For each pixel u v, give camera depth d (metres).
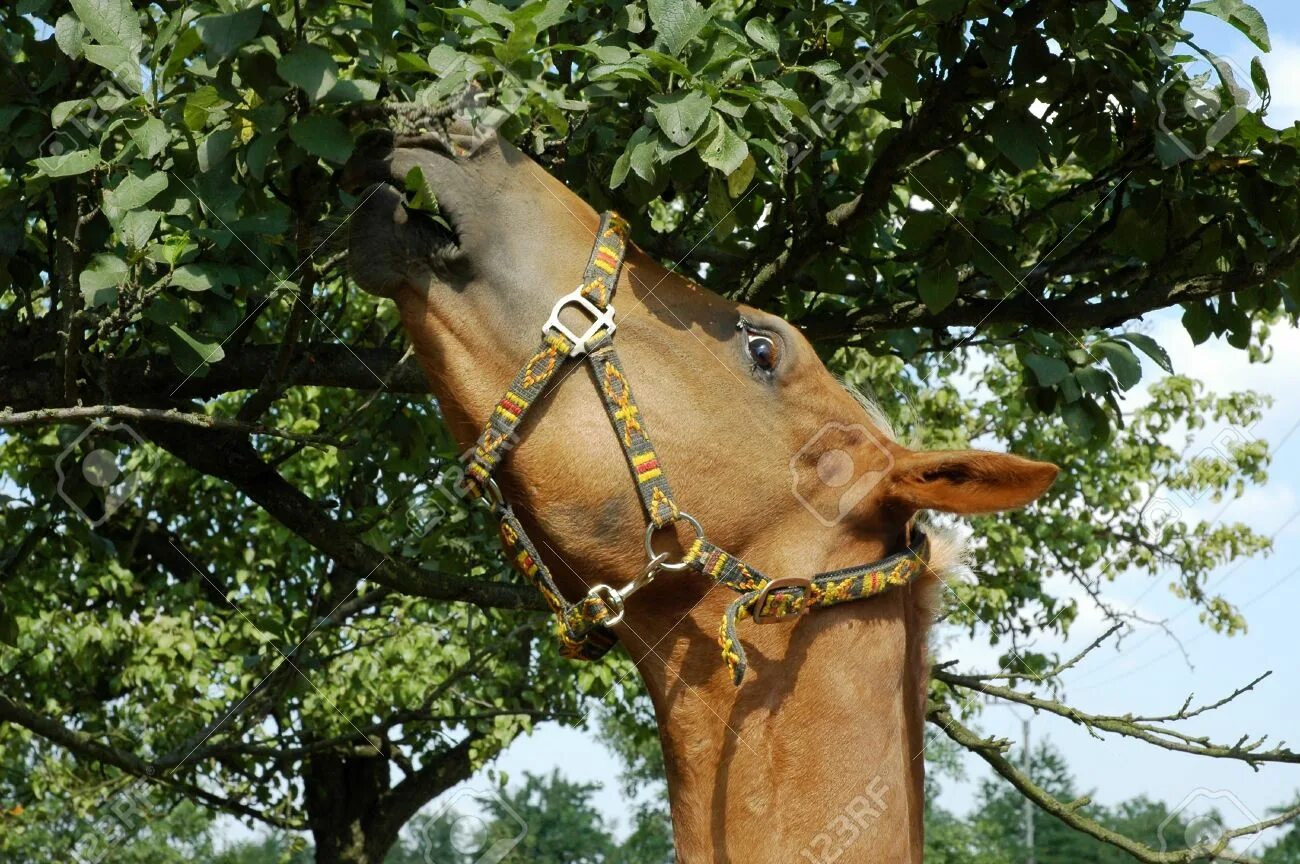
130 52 2.81
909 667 2.77
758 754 2.60
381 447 5.09
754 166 2.83
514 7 3.32
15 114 3.27
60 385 3.57
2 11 3.95
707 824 2.63
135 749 10.34
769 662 2.62
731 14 4.65
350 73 2.66
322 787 11.80
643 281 2.66
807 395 2.68
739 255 4.46
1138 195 3.84
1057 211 4.21
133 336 3.95
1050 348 4.28
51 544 6.85
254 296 4.00
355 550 4.22
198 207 3.11
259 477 4.16
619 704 11.15
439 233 2.58
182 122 2.83
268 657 8.06
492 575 5.53
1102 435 4.29
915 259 4.08
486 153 2.61
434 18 3.21
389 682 9.20
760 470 2.62
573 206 2.68
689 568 2.57
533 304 2.55
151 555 10.16
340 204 3.61
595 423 2.55
